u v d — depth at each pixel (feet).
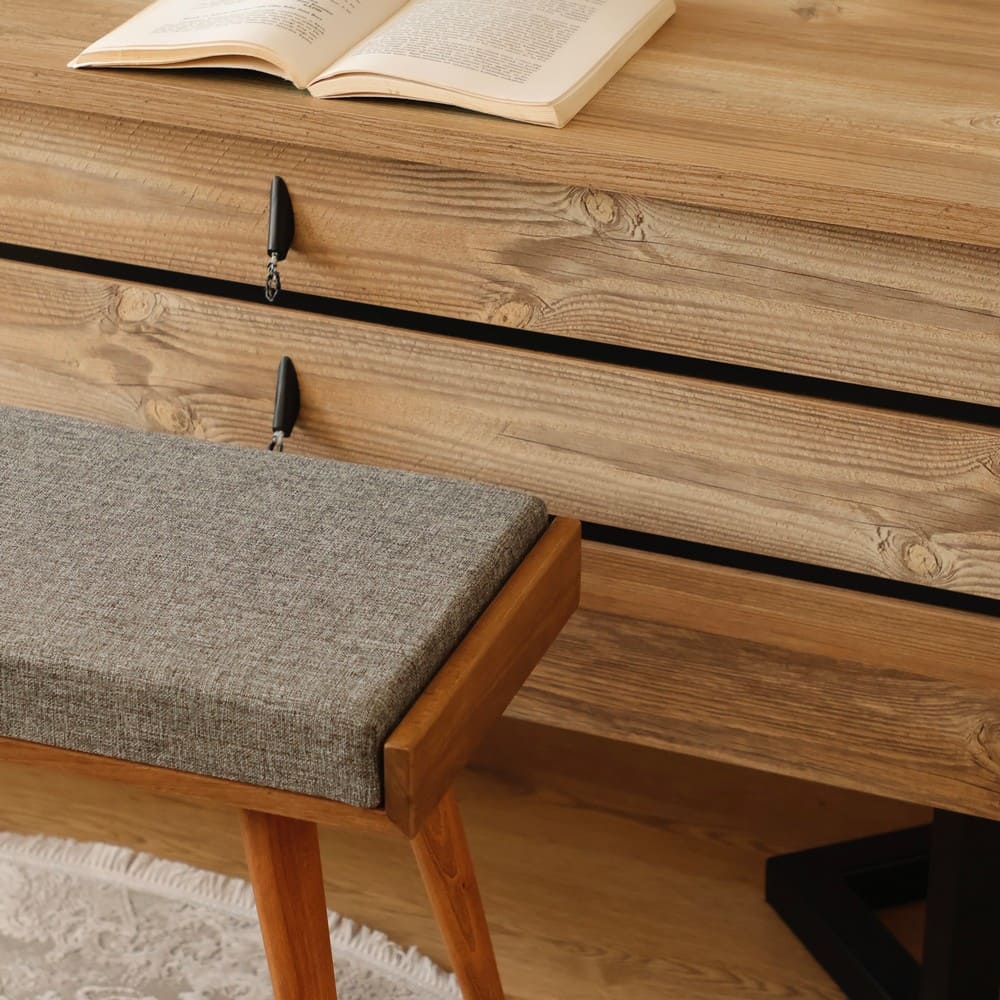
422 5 3.50
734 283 3.11
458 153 3.08
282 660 2.32
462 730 2.43
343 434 3.57
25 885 4.10
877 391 3.19
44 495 2.72
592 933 3.97
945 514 3.15
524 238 3.22
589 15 3.49
